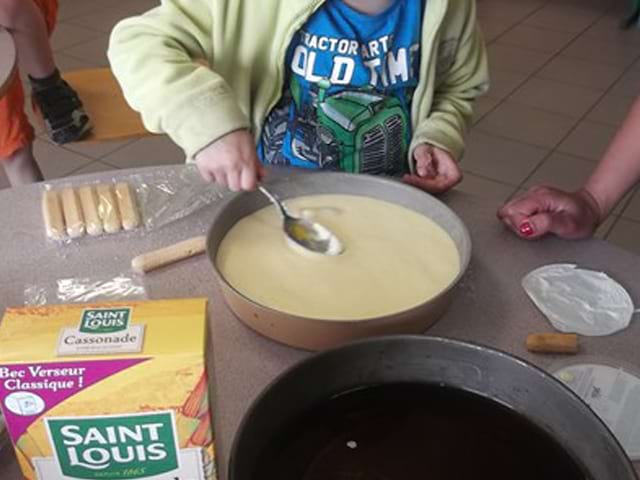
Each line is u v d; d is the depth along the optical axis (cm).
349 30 100
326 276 75
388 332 66
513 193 227
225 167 83
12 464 56
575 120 268
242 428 46
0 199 89
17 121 176
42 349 43
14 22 155
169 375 44
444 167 99
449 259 79
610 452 46
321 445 50
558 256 83
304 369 51
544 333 71
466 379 55
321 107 104
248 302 66
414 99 107
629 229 211
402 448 50
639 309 76
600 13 370
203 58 102
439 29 103
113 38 98
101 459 47
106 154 238
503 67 307
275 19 99
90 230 83
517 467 49
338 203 88
